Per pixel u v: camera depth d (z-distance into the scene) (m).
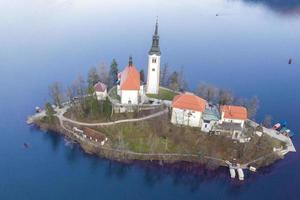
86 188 164.62
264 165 181.38
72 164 177.25
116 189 165.25
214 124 187.62
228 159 180.88
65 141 190.62
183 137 186.62
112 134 189.88
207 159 180.00
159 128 189.62
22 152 182.88
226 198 163.75
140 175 173.62
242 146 184.50
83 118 199.62
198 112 187.50
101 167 176.75
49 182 166.75
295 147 195.88
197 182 171.38
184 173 175.75
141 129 189.62
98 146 185.00
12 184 164.12
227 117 186.75
